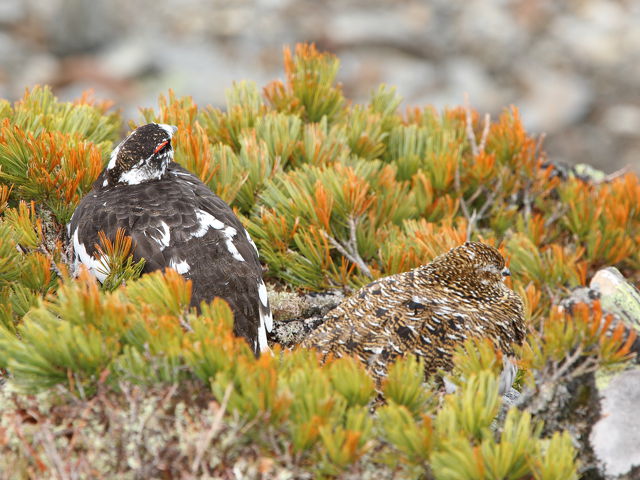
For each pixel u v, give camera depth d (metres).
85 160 11.43
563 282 11.85
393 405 6.75
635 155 37.53
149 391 6.88
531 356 7.57
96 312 7.02
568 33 44.62
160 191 10.66
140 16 45.06
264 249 11.37
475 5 46.22
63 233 11.20
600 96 41.12
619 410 7.48
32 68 40.53
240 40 43.31
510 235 13.50
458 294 9.42
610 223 12.96
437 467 6.49
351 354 8.46
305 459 6.76
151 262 9.59
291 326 10.57
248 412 6.61
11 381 7.18
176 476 6.72
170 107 13.65
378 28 43.00
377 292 9.37
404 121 15.98
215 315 7.45
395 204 12.23
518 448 6.59
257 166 12.41
